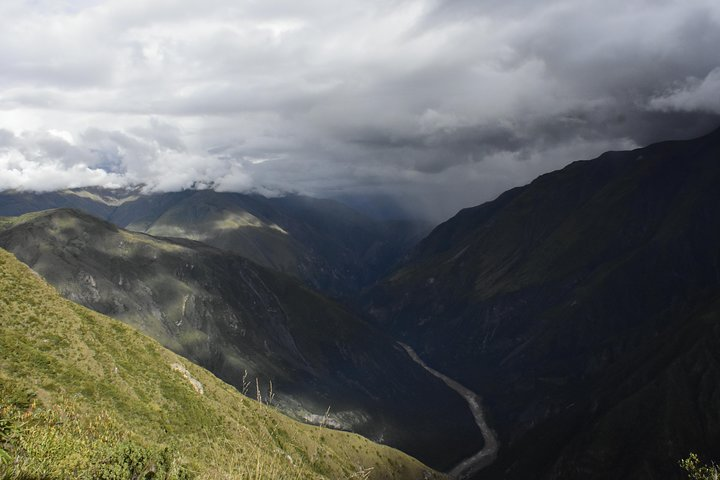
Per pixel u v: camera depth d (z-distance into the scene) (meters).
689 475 28.80
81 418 29.34
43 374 48.84
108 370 60.34
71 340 61.19
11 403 25.86
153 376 68.38
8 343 50.94
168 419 57.69
